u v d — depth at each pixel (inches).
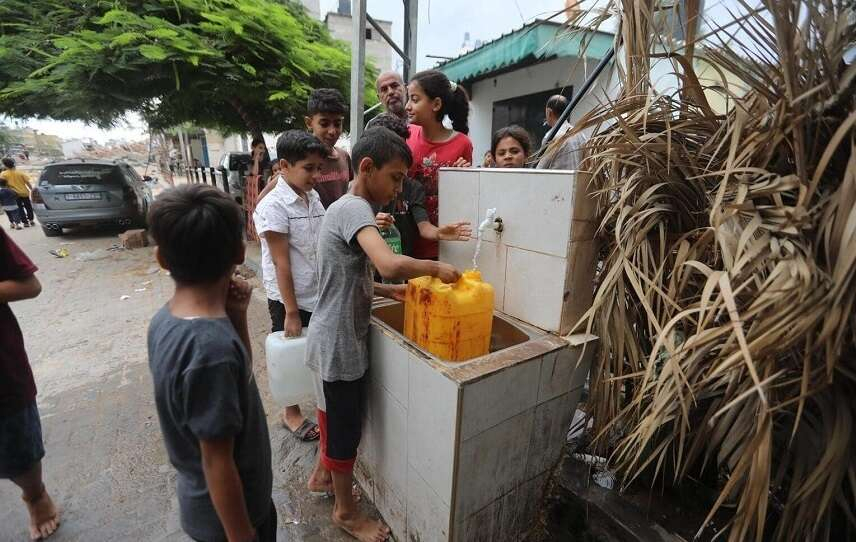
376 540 63.9
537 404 52.8
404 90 110.2
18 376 60.2
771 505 49.3
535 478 57.6
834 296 33.0
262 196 98.9
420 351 51.0
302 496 75.0
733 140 41.0
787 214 36.7
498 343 62.7
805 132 39.4
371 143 52.3
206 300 37.4
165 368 34.5
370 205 56.2
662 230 49.4
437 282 53.5
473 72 171.0
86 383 112.0
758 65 41.2
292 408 92.2
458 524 50.9
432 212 83.0
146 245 268.7
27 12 215.2
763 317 36.4
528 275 57.5
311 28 282.2
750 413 41.4
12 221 342.6
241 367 36.9
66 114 228.7
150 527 68.7
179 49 182.7
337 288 54.8
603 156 50.6
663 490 57.2
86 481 78.2
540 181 53.2
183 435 36.8
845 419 39.2
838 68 37.8
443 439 48.0
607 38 109.3
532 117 190.2
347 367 56.4
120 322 152.6
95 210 287.1
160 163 860.0
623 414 50.8
